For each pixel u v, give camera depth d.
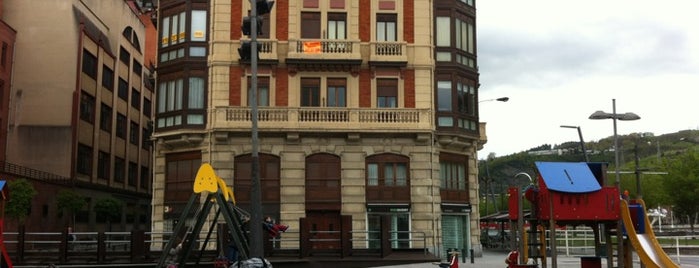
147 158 61.94
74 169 44.62
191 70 32.59
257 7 17.62
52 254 21.86
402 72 32.97
